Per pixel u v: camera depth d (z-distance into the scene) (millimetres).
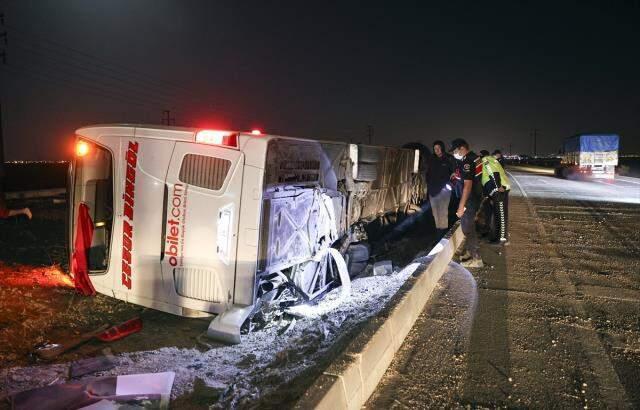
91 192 6516
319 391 3143
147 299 5957
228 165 5453
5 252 9438
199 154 5594
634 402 3729
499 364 4312
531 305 5871
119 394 4191
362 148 9352
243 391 4207
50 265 8656
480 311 5637
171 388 4352
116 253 6117
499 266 7789
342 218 8289
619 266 7840
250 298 5398
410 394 3791
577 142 38188
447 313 5555
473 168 7766
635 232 11000
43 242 10664
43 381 4488
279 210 5785
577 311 5688
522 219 12922
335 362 3572
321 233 7012
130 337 5637
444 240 8141
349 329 5383
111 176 6270
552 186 26234
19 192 20844
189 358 5062
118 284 6137
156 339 5598
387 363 4211
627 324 5293
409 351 4547
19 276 7711
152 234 5859
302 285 6711
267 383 4363
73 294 6891
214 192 5508
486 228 10359
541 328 5152
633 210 14984
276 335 5637
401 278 7348
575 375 4137
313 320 6043
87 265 6410
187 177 5652
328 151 7484
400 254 10523
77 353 5188
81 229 6375
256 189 5336
